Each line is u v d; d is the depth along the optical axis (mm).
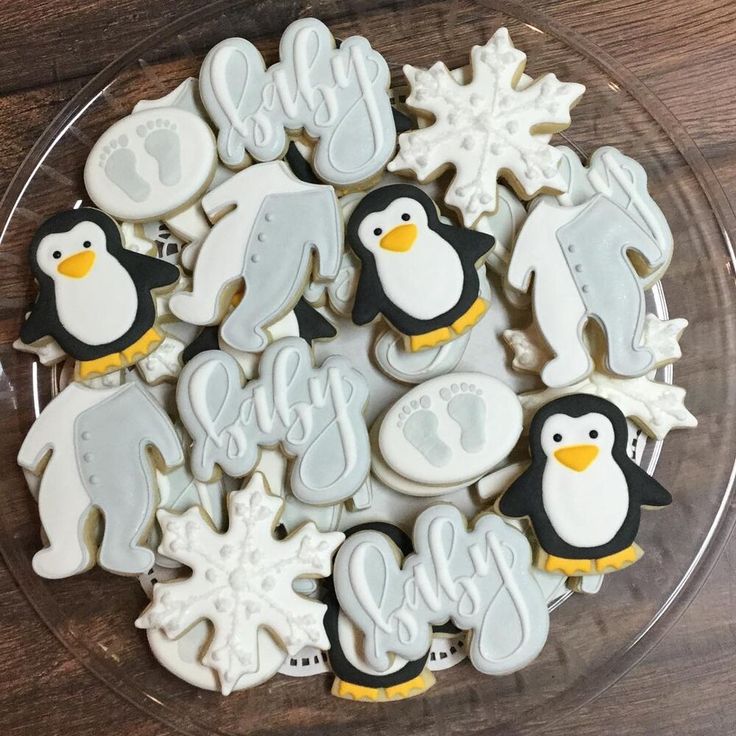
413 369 406
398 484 402
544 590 402
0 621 428
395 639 384
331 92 410
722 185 452
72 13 459
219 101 412
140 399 399
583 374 394
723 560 437
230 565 384
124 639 417
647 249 404
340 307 413
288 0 448
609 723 426
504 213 421
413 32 449
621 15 457
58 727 424
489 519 393
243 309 398
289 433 391
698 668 429
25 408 431
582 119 446
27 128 454
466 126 408
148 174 412
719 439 432
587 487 389
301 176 421
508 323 424
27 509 423
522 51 441
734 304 439
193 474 395
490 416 393
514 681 417
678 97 457
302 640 383
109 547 389
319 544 388
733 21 457
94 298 402
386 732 415
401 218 400
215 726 415
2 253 436
